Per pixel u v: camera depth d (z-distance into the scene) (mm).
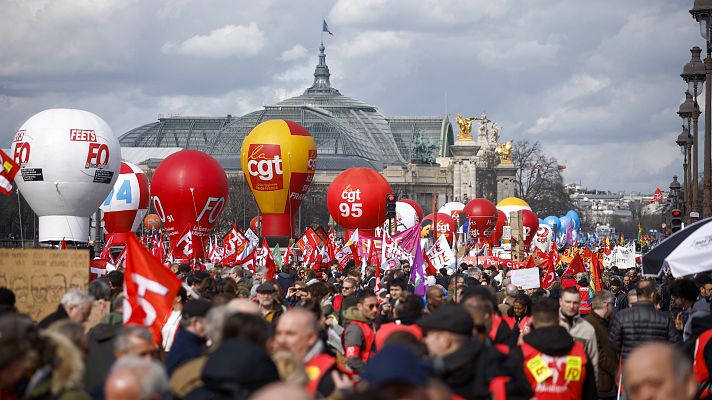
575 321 28922
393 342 19922
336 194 103062
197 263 76000
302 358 20016
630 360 14766
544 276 65750
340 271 73812
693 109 89250
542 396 23297
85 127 76500
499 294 42875
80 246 76500
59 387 17266
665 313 30781
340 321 38375
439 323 19203
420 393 12812
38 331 17969
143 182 97500
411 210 134250
